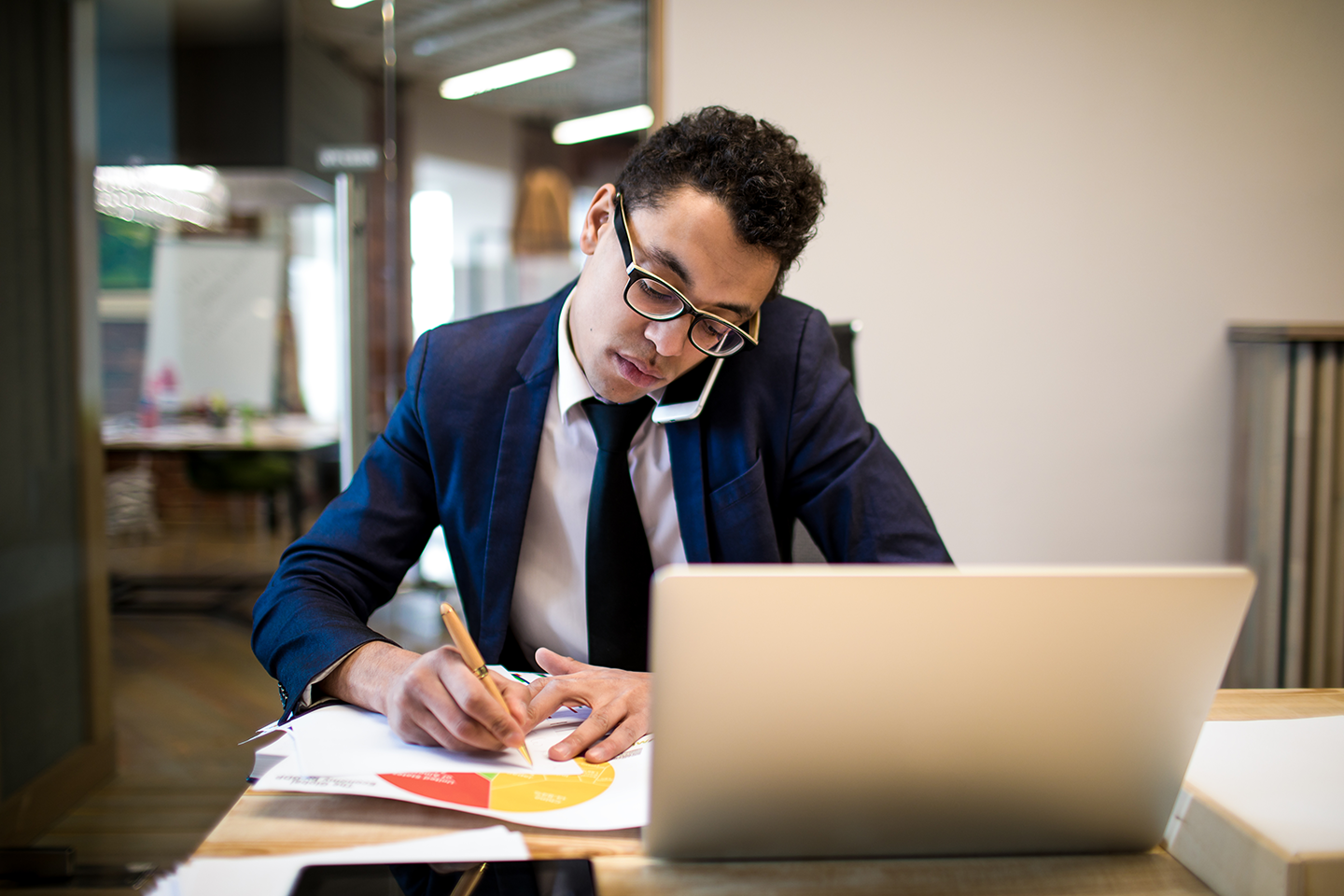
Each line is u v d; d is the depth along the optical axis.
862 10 2.06
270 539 4.68
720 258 0.74
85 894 1.66
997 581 0.46
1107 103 2.06
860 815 0.52
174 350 4.21
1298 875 0.46
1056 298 2.11
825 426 0.98
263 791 0.59
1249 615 2.02
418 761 0.63
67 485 2.01
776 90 2.08
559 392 0.95
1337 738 0.63
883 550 0.93
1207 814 0.52
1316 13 2.02
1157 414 2.12
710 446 0.95
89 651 2.07
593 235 0.87
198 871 0.49
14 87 1.88
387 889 0.48
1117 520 2.14
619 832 0.56
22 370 1.89
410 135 3.31
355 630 0.77
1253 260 2.09
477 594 0.99
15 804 1.82
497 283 3.77
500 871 0.51
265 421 4.41
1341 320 2.10
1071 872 0.53
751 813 0.51
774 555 0.95
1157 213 2.08
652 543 1.01
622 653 0.97
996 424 2.13
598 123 3.27
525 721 0.67
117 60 3.06
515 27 3.01
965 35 2.06
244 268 4.30
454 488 0.97
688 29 2.07
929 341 2.12
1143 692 0.49
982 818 0.53
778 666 0.47
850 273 2.11
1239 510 2.09
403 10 3.01
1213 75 2.05
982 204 2.09
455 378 0.97
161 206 3.65
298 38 2.92
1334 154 2.06
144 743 2.36
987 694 0.49
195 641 3.21
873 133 2.08
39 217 1.95
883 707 0.48
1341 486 1.94
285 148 3.04
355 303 2.06
